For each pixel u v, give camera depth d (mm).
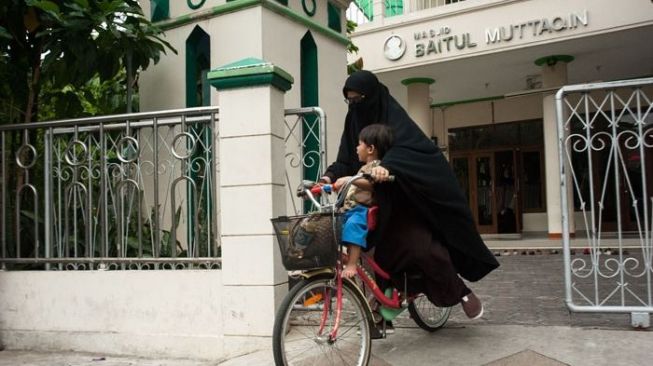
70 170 4211
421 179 3074
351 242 2889
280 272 3676
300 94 5422
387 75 11172
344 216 2875
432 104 14133
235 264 3660
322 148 3889
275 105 3705
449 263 3133
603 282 5559
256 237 3621
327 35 5871
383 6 10844
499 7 9836
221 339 3680
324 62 5812
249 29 4941
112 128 4062
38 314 4090
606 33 9133
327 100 5816
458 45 10133
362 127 3459
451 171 3291
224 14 5074
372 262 3154
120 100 6078
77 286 4008
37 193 4219
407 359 3207
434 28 10367
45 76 4906
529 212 13711
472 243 3264
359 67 8117
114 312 3922
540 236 12852
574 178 3738
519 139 13766
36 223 4223
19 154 4270
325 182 3365
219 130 3734
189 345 3742
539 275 6250
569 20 9320
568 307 3701
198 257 3824
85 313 3982
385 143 3137
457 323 3871
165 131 4422
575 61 10750
